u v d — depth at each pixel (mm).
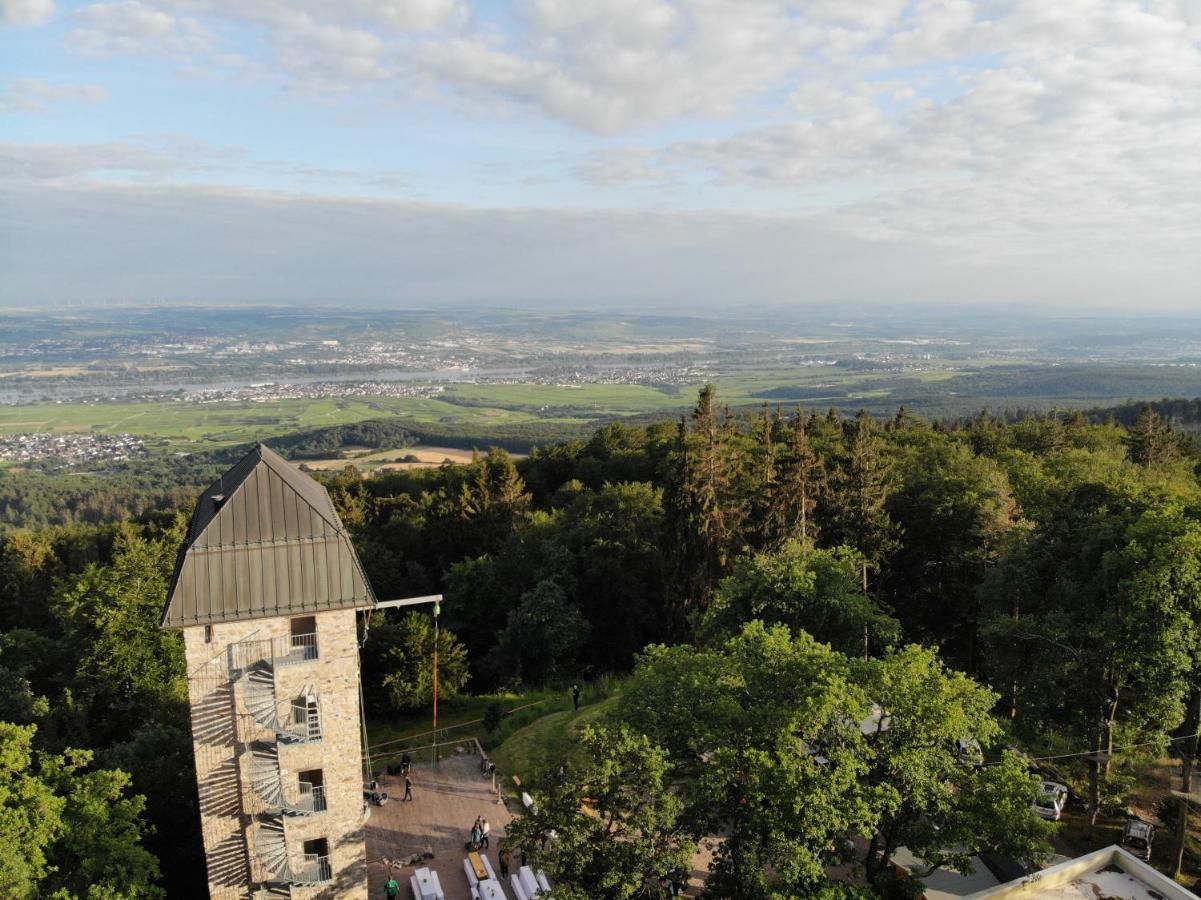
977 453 94375
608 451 120438
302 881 31750
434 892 33625
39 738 45906
